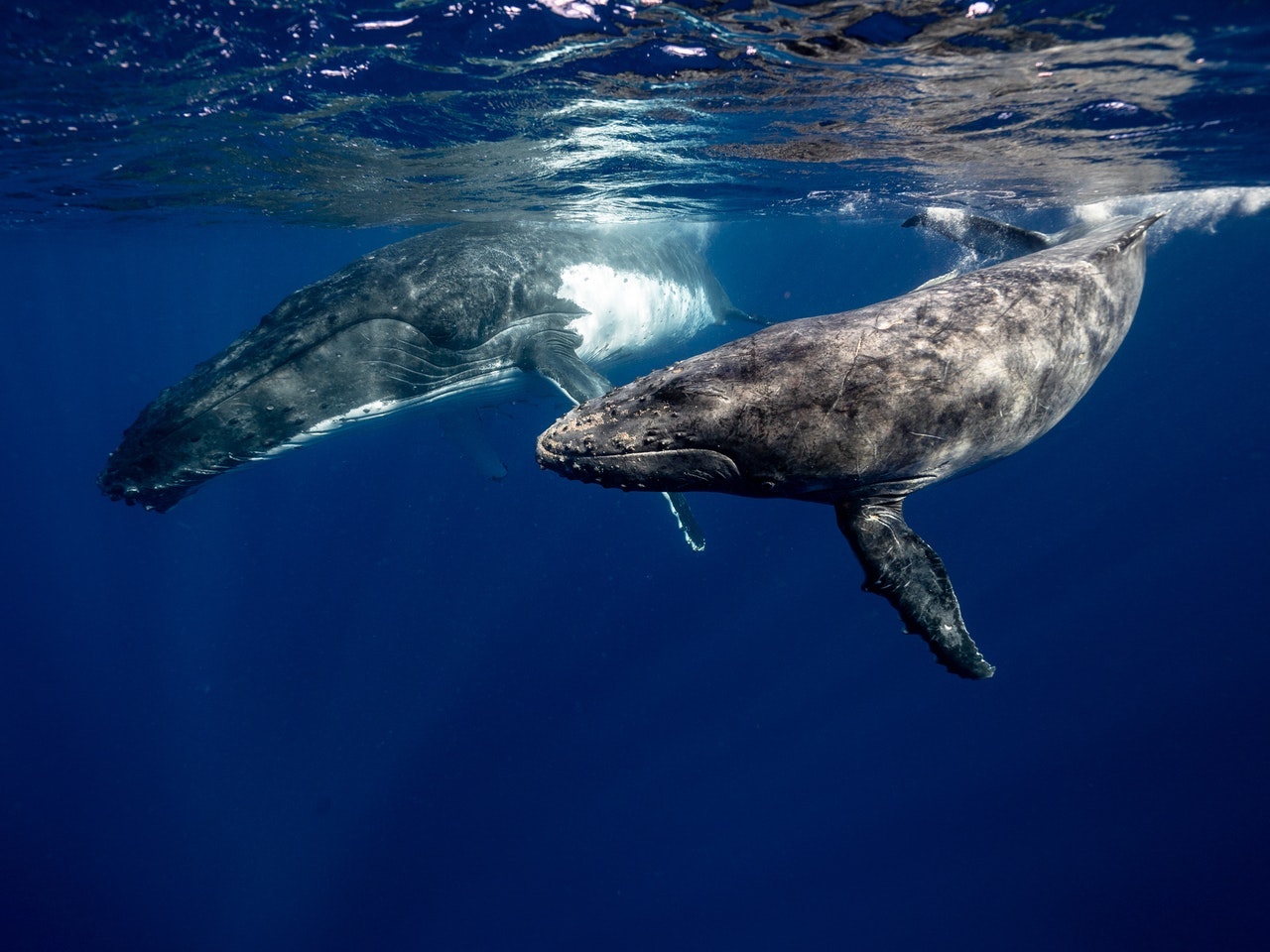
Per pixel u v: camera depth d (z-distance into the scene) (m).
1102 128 11.30
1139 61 8.07
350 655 27.88
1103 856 20.91
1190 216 22.03
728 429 3.70
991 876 21.33
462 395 9.63
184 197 16.31
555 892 21.23
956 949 19.75
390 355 8.37
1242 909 18.62
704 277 16.06
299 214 18.84
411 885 21.44
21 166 12.93
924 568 4.20
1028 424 4.62
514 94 8.90
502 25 6.79
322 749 25.09
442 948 20.23
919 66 8.09
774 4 6.34
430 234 9.96
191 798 24.34
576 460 3.78
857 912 20.98
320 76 8.19
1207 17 6.80
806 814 22.72
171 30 6.84
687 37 7.10
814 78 8.45
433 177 13.54
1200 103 9.92
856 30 6.98
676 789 23.03
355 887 21.61
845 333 4.07
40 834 23.45
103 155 12.05
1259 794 20.81
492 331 9.27
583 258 10.91
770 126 10.72
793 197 18.45
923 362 4.05
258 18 6.60
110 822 23.92
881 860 21.98
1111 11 6.64
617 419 3.76
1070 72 8.41
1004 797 22.91
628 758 23.53
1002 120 10.71
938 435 4.09
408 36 7.02
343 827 22.89
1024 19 6.80
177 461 7.25
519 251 9.98
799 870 21.61
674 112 9.83
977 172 15.06
